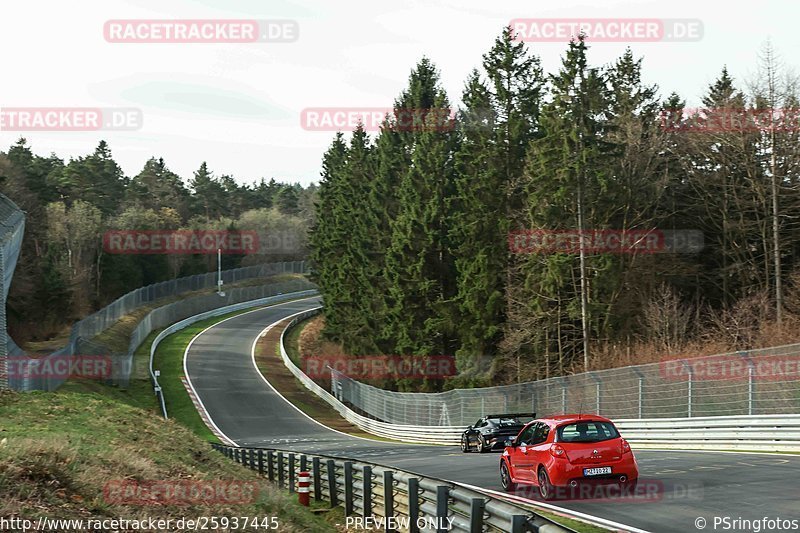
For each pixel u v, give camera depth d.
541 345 57.94
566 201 50.69
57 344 81.94
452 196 69.75
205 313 117.06
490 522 10.13
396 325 70.94
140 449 18.61
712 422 28.52
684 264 56.12
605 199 50.38
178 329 105.56
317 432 61.25
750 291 54.91
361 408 71.00
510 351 56.56
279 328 109.81
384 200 81.12
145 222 135.25
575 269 52.62
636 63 71.56
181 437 25.22
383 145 81.62
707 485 16.66
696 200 60.38
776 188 50.78
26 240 95.25
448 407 52.88
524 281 55.53
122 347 78.81
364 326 80.88
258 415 67.06
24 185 100.69
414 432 53.47
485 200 63.66
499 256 61.72
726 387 30.97
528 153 56.03
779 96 49.25
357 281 86.94
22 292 86.38
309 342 99.88
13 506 10.10
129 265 121.12
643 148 56.06
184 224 168.62
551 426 16.72
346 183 95.31
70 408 25.59
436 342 68.88
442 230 69.69
